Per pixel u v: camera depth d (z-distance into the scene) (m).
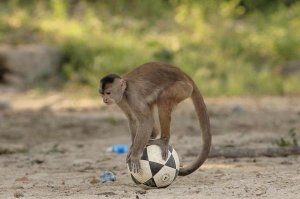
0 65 74.50
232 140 43.22
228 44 84.19
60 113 59.41
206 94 72.00
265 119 54.47
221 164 34.59
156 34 86.50
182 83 30.34
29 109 61.81
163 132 29.62
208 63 80.06
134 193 26.50
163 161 27.61
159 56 79.75
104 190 27.80
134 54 78.94
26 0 93.25
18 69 74.56
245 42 85.31
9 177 32.31
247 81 76.38
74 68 78.19
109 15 91.06
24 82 74.06
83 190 28.03
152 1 93.50
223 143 41.88
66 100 67.56
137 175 27.84
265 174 30.88
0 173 33.56
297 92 74.06
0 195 27.28
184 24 88.94
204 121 30.30
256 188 26.94
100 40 81.44
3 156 40.00
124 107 30.19
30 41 80.69
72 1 94.75
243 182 28.59
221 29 87.38
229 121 53.44
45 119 55.91
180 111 60.28
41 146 44.19
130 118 30.41
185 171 29.66
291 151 36.81
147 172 27.50
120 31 86.19
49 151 41.34
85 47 80.00
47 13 89.06
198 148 38.91
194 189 27.16
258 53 84.88
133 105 29.52
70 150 41.78
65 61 79.31
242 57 82.81
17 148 42.12
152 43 83.19
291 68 80.31
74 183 30.11
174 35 86.19
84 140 46.69
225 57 82.50
